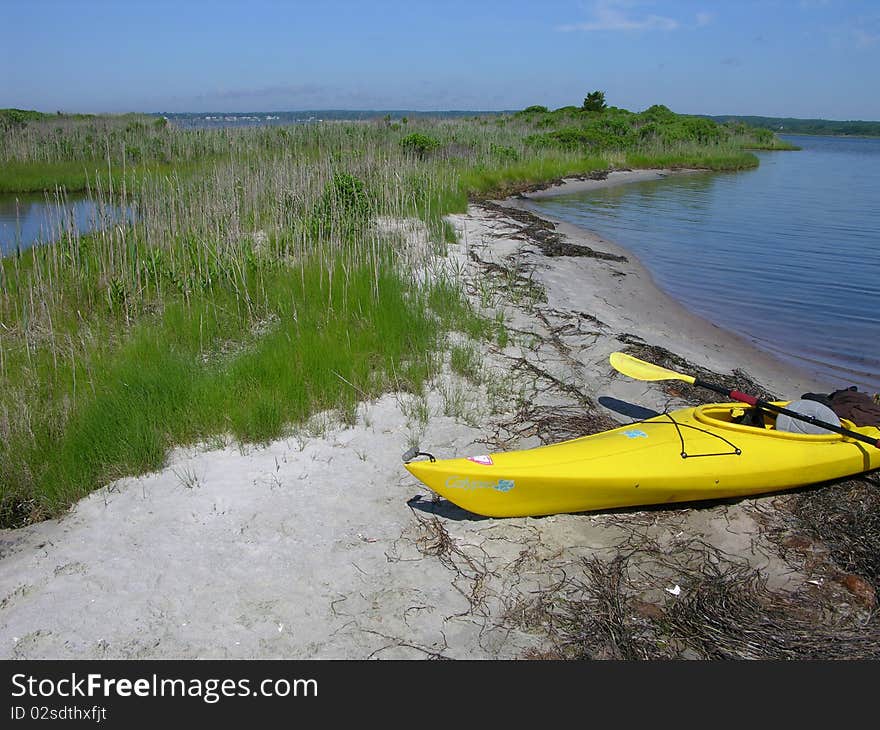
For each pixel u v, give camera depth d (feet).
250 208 43.68
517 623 14.26
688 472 17.79
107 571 15.19
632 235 59.82
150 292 31.68
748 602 15.12
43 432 19.31
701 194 88.43
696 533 17.67
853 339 34.94
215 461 19.51
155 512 17.21
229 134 94.89
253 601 14.51
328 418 22.18
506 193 80.43
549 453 17.62
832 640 14.06
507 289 37.88
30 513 17.22
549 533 17.24
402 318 28.35
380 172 49.88
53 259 32.09
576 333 32.27
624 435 18.97
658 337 33.65
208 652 13.26
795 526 18.16
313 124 99.14
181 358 23.98
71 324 27.45
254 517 17.16
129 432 19.33
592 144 118.21
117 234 33.81
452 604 14.67
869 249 55.67
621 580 15.66
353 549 16.20
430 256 40.34
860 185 106.32
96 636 13.51
